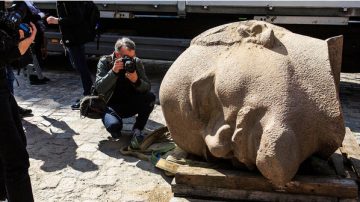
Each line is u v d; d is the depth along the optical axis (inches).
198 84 115.0
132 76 160.1
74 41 209.3
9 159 101.9
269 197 109.6
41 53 263.7
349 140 137.1
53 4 285.4
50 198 128.3
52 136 179.0
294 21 229.1
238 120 105.1
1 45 95.0
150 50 261.1
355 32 238.2
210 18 269.4
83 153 160.7
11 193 103.8
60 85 267.3
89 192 131.8
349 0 216.4
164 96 124.7
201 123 117.9
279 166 98.3
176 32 282.0
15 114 108.0
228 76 108.8
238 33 118.4
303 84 105.3
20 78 285.4
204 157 126.2
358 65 244.1
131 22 293.3
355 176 116.8
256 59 109.3
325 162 115.3
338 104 102.8
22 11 105.5
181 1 245.8
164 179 138.9
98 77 168.2
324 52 108.5
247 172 112.8
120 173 143.6
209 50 119.6
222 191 112.5
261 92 104.1
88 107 167.8
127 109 169.9
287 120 101.2
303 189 106.5
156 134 164.6
